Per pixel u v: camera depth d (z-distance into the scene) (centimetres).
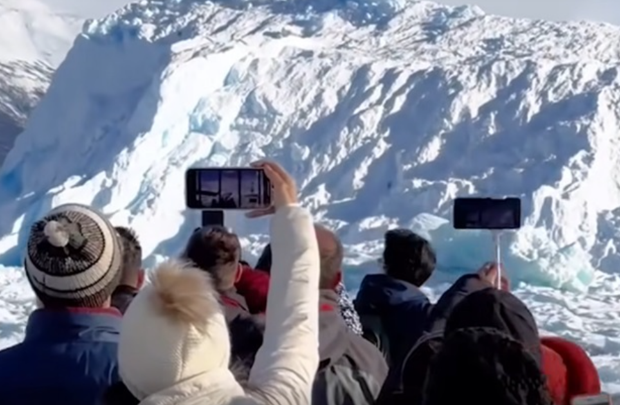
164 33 2530
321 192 2147
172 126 2253
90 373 309
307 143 2250
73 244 312
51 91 2566
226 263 410
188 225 2100
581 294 1673
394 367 390
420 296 485
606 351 1231
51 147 2509
